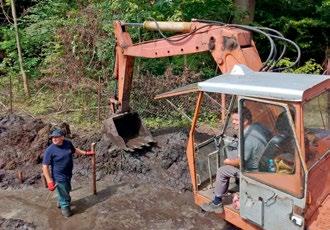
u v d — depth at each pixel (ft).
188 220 20.24
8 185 23.62
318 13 46.03
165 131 29.17
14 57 40.14
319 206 13.67
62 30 36.60
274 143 14.25
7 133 27.02
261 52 45.55
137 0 35.65
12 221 20.21
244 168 15.37
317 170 14.32
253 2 41.81
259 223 15.03
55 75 36.68
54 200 22.21
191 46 20.35
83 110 32.68
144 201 21.99
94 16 36.19
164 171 24.45
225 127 19.16
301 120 13.08
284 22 45.27
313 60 42.60
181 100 32.55
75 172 24.73
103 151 25.80
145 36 35.73
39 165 25.26
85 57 36.55
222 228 19.49
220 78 16.39
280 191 14.10
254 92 14.16
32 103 35.42
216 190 16.78
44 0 40.86
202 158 19.31
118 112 26.35
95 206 21.56
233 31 18.20
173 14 35.73
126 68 24.98
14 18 36.96
